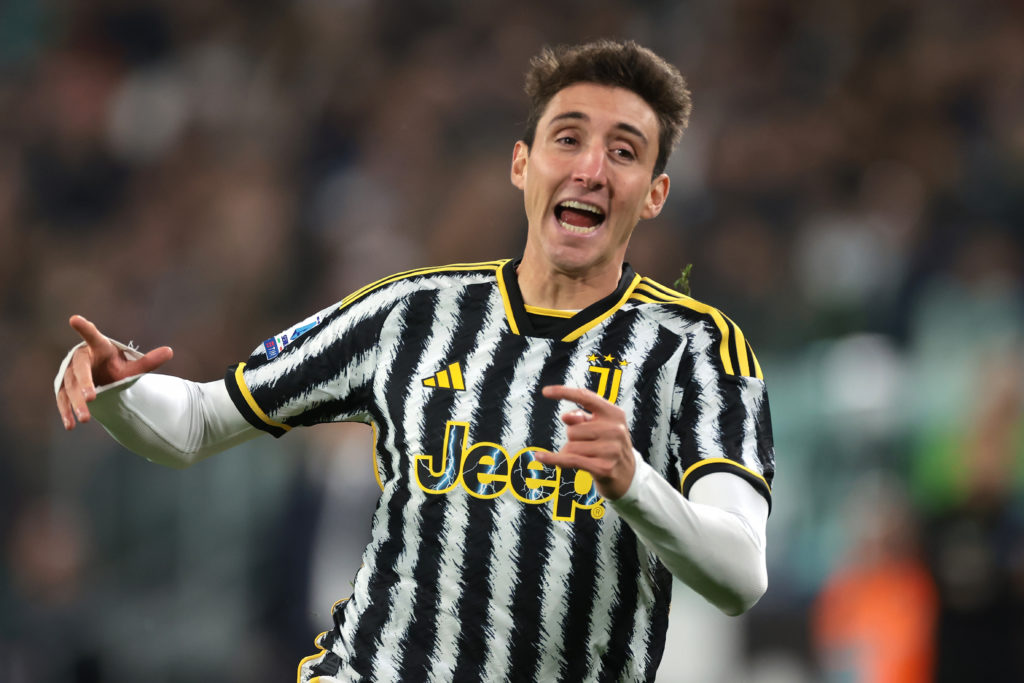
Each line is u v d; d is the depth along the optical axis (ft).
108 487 76.54
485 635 28.66
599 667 28.81
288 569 71.20
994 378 73.36
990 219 92.48
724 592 26.48
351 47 117.39
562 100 30.48
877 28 108.58
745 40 110.22
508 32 113.60
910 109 101.60
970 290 84.84
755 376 29.37
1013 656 63.10
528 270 30.63
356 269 97.50
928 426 75.61
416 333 30.42
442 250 96.99
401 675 28.84
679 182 99.81
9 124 117.19
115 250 107.14
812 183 97.96
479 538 28.73
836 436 78.07
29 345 94.79
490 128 108.37
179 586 73.72
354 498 70.74
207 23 122.52
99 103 118.01
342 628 30.07
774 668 72.49
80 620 74.38
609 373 29.43
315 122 113.91
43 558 76.33
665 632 29.30
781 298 88.38
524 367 29.63
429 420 29.55
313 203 108.27
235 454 73.26
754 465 28.12
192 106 117.39
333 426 72.18
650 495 25.43
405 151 107.34
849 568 70.49
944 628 64.34
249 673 70.59
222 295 97.76
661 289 30.99
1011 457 69.87
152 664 72.43
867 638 68.08
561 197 29.96
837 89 105.40
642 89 30.50
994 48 103.60
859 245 90.94
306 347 31.12
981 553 64.54
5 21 124.77
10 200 111.86
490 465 28.99
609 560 28.55
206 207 106.42
